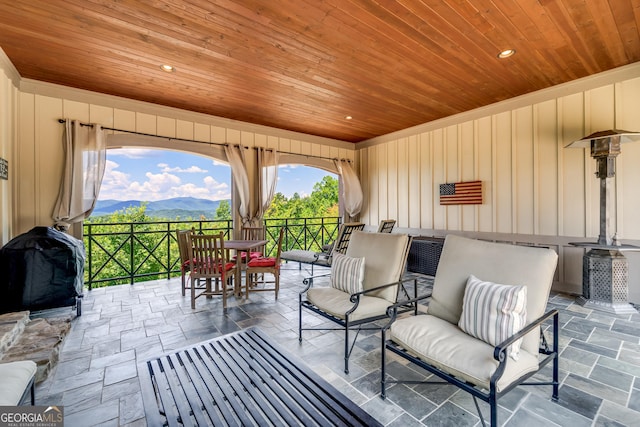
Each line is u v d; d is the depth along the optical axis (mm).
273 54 2879
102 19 2326
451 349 1522
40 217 3537
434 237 5027
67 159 3617
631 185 3283
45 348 2084
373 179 6410
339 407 1288
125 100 4051
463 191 4707
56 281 2895
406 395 1755
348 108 4469
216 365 1633
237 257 3779
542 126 3871
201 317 3029
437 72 3289
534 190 3965
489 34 2570
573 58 3023
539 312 1580
